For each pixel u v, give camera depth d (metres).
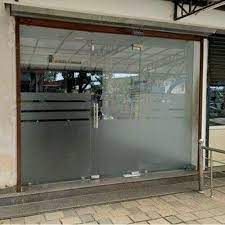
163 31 4.85
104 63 4.71
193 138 5.40
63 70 4.45
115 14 4.20
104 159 4.80
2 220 3.53
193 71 5.34
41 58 4.31
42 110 4.35
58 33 4.36
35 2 3.72
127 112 4.92
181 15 4.49
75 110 4.56
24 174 4.30
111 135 4.82
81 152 4.64
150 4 4.41
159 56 5.07
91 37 4.57
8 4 3.81
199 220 3.57
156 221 3.53
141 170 5.08
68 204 3.98
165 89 5.18
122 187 4.55
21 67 4.19
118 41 4.75
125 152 4.94
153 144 5.14
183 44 5.21
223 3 3.85
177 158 5.34
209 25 4.85
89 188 4.35
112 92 4.79
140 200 4.20
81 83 4.58
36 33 4.23
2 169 3.97
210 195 4.41
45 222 3.48
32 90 4.28
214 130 5.55
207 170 5.33
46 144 4.41
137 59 4.92
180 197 4.33
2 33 3.87
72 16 4.16
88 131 4.66
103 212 3.78
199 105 5.31
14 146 4.03
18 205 3.91
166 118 5.22
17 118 4.06
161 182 4.84
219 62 5.44
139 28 4.65
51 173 4.47
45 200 4.07
